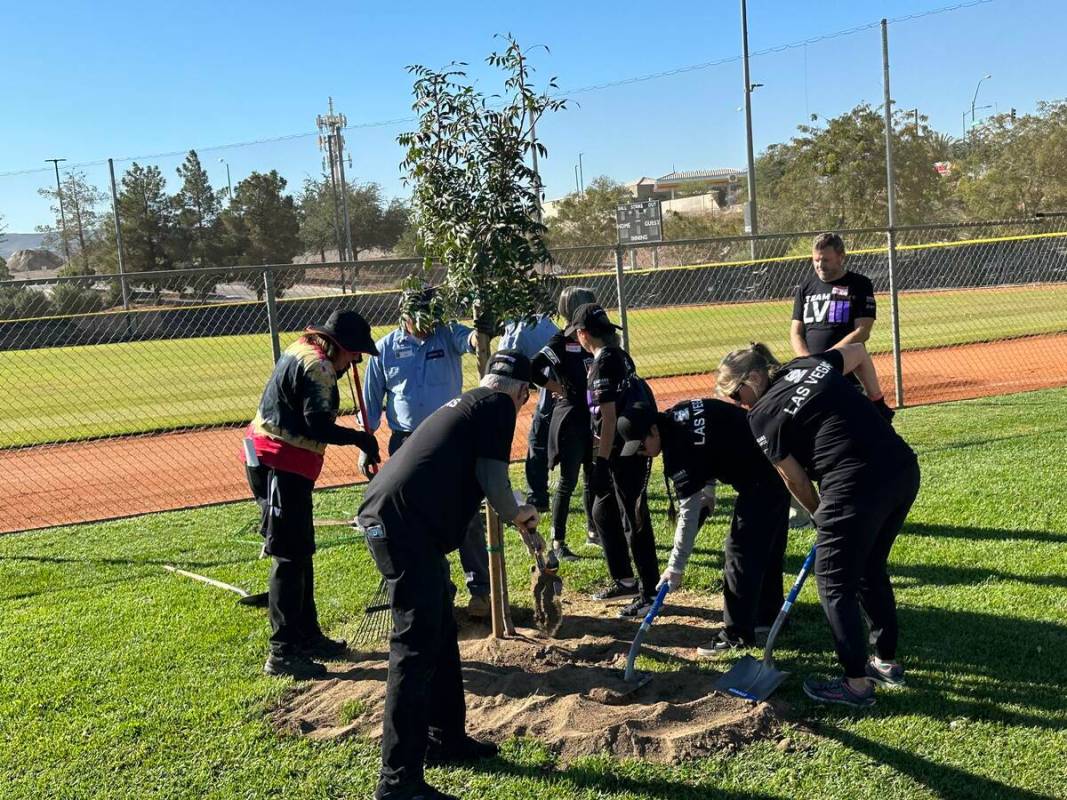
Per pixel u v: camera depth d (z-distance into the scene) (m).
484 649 4.77
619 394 5.09
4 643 5.09
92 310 27.84
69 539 7.28
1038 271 25.64
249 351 21.41
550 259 4.82
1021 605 4.96
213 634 5.14
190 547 6.91
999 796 3.34
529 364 3.85
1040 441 8.48
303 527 4.59
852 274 6.33
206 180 43.84
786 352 17.38
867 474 3.84
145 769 3.76
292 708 4.27
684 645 4.86
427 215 4.71
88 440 12.33
